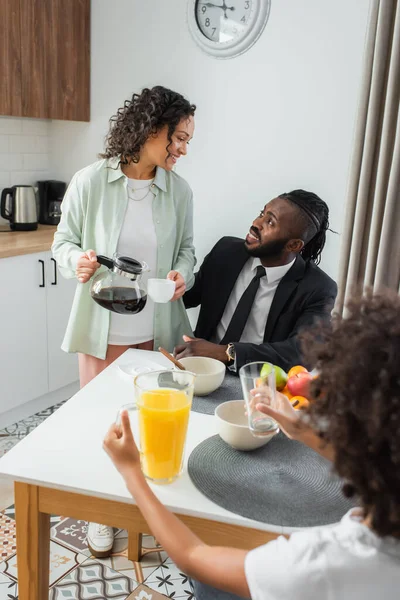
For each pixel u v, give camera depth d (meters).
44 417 2.84
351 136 2.21
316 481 1.08
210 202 2.59
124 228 1.89
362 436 0.66
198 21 2.46
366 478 0.66
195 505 1.00
